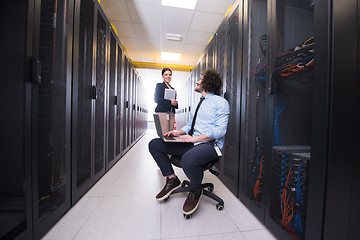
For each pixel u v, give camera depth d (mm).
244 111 1551
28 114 909
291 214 1001
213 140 1399
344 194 730
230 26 1998
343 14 723
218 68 2434
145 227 1159
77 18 1427
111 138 2549
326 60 734
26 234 889
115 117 2689
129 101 3959
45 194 1104
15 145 884
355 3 737
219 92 1536
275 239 1075
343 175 729
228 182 1884
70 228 1136
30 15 900
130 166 2656
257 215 1292
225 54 2104
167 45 4922
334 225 729
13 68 882
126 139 3662
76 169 1455
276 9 1139
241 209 1439
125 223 1199
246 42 1574
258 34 1461
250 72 1533
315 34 795
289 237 969
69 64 1321
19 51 883
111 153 2578
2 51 878
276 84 1159
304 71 1081
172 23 3732
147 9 3262
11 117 878
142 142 5324
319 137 763
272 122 1154
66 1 1272
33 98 943
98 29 1947
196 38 4430
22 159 890
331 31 724
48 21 1114
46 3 1095
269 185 1148
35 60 929
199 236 1087
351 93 738
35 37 941
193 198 1329
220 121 1319
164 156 1562
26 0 878
